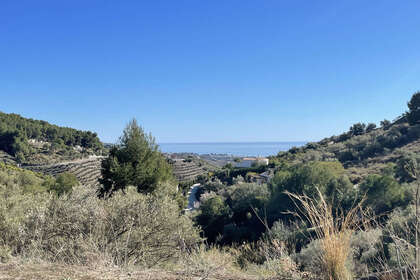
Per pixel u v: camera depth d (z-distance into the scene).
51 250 3.97
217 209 26.05
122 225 4.79
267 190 28.97
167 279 2.46
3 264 2.77
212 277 2.63
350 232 2.41
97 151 127.19
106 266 2.80
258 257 3.16
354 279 2.36
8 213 4.69
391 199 15.74
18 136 101.00
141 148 16.45
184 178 95.44
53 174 78.62
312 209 2.48
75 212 4.74
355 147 60.12
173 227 5.18
